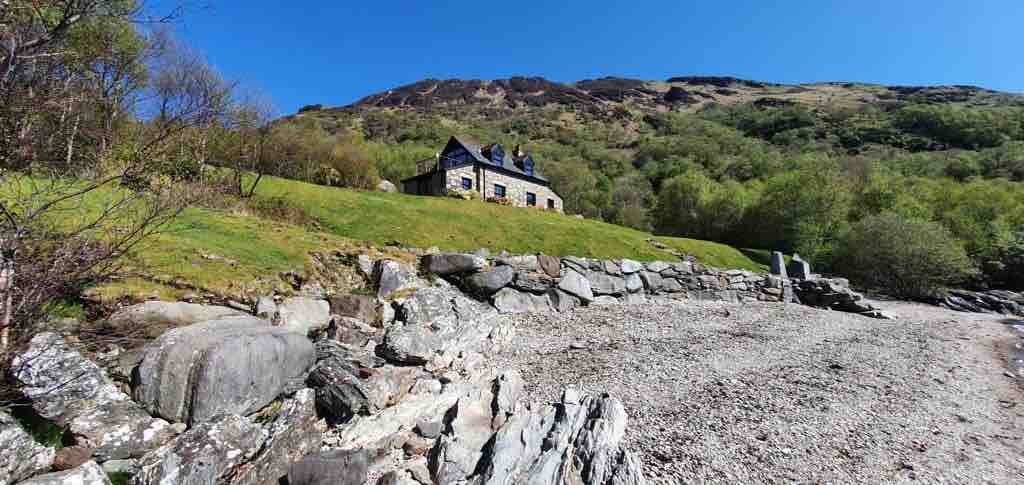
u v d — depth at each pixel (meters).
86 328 5.29
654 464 5.50
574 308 13.94
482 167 34.94
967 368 11.04
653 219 49.72
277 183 18.14
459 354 8.64
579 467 4.96
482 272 12.67
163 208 5.93
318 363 6.30
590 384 8.05
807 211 34.03
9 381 4.07
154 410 4.64
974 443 6.92
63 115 5.60
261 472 4.47
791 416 7.21
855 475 5.68
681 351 10.34
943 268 25.84
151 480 3.75
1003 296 26.44
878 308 18.83
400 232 15.38
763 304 17.88
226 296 7.36
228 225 10.54
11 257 4.12
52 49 5.12
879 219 29.25
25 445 3.66
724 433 6.46
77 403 4.27
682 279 17.47
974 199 37.22
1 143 4.96
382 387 6.28
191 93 12.02
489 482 4.60
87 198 5.50
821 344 12.12
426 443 5.43
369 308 8.66
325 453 4.75
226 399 4.91
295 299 8.01
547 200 39.97
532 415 5.68
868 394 8.51
